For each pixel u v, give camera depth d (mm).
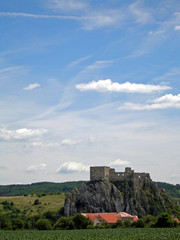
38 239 135375
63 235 150875
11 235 154625
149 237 133250
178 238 129375
